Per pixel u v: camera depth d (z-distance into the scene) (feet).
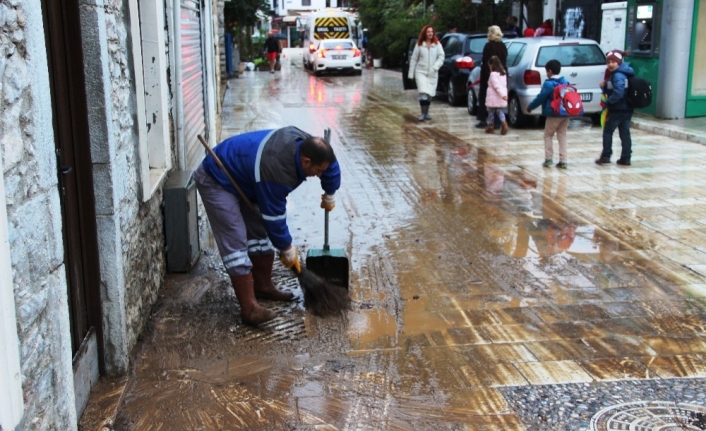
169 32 20.75
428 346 14.71
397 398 12.67
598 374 13.47
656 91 42.29
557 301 17.07
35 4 8.47
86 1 11.97
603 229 22.67
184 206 18.61
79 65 12.00
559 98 30.12
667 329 15.44
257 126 44.91
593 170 30.91
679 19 40.32
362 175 30.76
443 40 59.98
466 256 20.39
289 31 184.44
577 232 22.43
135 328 14.74
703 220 23.40
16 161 7.86
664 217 23.81
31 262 8.23
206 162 15.39
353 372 13.64
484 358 14.15
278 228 15.12
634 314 16.25
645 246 21.01
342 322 15.94
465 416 12.09
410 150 36.29
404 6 97.76
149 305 16.24
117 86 13.48
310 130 43.14
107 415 12.05
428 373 13.57
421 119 46.39
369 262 19.97
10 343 7.38
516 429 11.69
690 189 27.32
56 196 9.09
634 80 30.53
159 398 12.69
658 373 13.51
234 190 15.29
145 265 15.92
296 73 93.66
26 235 8.09
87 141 12.30
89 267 12.84
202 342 14.94
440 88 58.13
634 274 18.78
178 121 21.38
